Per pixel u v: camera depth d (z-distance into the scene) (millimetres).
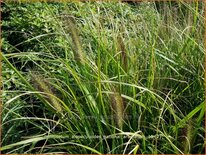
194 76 2973
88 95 2557
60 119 2576
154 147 2566
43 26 3834
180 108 2959
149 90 2430
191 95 2979
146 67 2924
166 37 3168
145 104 2639
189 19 3076
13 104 2941
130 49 2889
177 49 3150
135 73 2781
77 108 2572
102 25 3391
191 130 2434
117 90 2705
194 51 3107
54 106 2527
